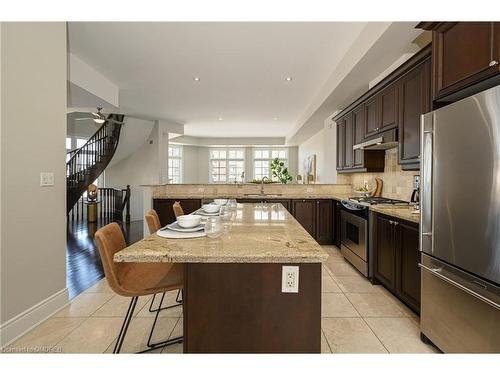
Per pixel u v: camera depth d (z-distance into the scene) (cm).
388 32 244
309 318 117
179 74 416
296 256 109
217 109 628
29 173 205
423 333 188
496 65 138
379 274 284
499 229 128
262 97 534
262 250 116
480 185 137
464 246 148
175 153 1093
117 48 333
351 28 289
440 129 165
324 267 356
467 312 150
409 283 229
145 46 328
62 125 240
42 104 218
